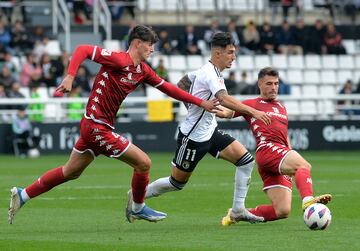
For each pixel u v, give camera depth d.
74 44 68.94
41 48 65.62
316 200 22.14
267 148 23.67
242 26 73.06
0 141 57.75
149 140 59.19
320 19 76.75
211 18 76.50
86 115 22.34
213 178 40.09
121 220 25.20
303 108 66.38
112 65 21.94
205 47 72.06
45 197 31.91
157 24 74.44
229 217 23.91
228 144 23.94
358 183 37.41
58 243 20.27
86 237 21.41
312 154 57.81
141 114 63.91
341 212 26.73
